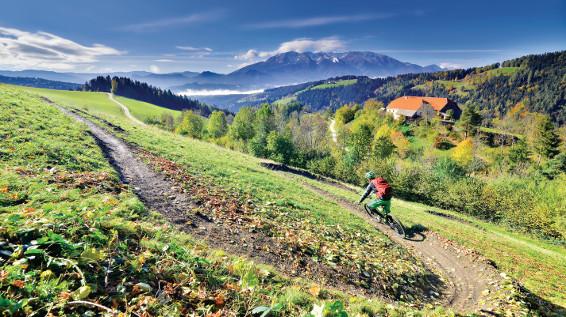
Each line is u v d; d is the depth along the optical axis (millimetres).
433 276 13914
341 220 18203
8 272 4172
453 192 55344
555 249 40125
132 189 12008
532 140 121625
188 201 12344
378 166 62344
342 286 9531
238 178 21219
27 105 23609
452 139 136125
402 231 19703
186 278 5703
